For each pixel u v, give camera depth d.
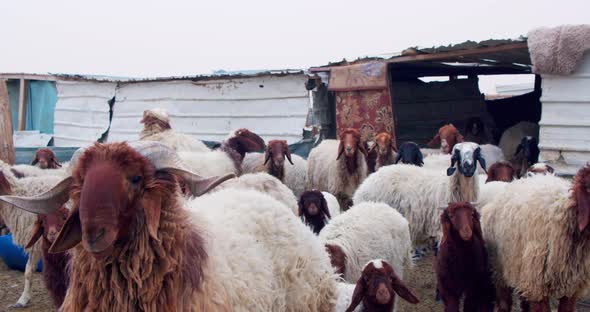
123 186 3.26
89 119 21.45
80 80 21.67
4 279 10.01
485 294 7.15
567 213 6.25
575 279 6.34
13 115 25.08
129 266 3.34
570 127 10.73
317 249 4.75
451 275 6.93
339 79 14.91
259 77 16.97
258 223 4.43
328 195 10.56
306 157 15.84
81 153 3.44
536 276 6.40
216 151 11.01
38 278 10.00
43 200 3.60
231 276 3.86
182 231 3.46
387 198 9.60
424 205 9.30
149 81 19.55
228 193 4.69
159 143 3.56
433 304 8.59
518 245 6.63
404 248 8.24
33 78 23.39
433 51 13.27
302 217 8.91
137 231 3.35
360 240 7.54
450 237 6.85
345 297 6.34
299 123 16.28
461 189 8.82
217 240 3.97
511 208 6.76
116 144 3.40
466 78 21.55
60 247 3.38
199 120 18.58
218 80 18.00
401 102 19.34
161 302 3.37
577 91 10.59
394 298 6.72
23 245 8.76
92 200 3.16
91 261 3.38
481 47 12.54
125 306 3.35
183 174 3.50
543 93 10.96
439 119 20.14
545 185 6.65
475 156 8.71
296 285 4.45
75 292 3.45
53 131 23.78
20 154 17.64
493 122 20.78
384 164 12.55
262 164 11.92
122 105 20.56
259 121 17.20
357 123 14.70
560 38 10.42
